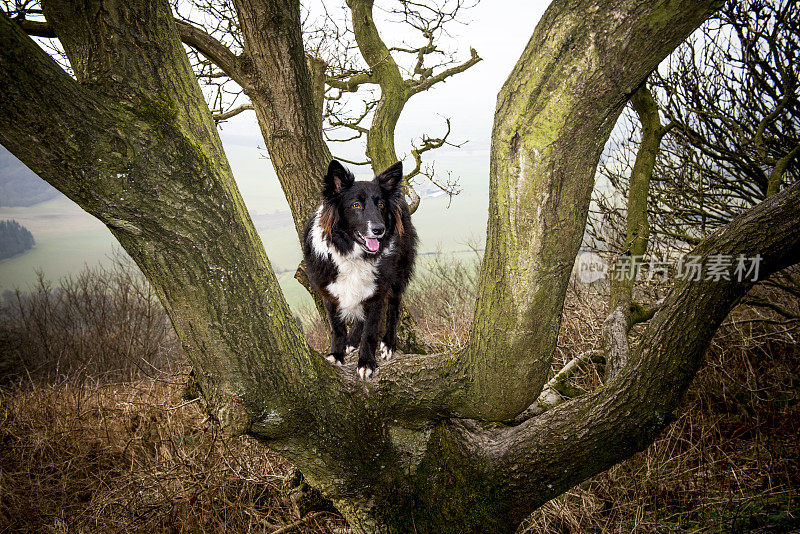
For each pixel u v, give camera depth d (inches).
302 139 145.2
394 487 130.1
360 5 173.8
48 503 171.2
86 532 156.4
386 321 154.4
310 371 104.0
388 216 141.5
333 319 146.3
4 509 170.1
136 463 181.9
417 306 411.8
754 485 165.2
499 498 129.7
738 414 193.9
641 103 146.6
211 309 81.7
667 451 177.3
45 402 224.2
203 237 76.0
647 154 147.9
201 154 73.0
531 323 80.9
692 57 195.0
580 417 118.0
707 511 159.5
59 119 58.9
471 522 129.2
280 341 93.0
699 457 171.9
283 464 172.4
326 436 110.0
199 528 157.4
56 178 63.9
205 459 171.5
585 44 60.9
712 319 103.6
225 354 86.4
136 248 75.4
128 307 446.0
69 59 66.9
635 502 159.8
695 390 202.8
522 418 153.6
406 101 188.2
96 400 232.1
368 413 119.5
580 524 158.9
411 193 175.6
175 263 76.7
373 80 192.9
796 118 194.2
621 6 58.3
